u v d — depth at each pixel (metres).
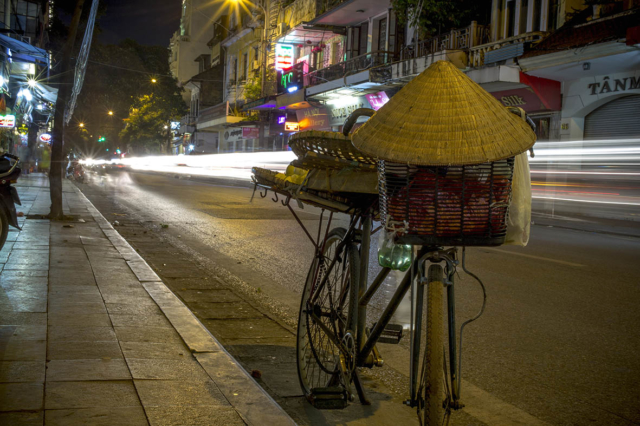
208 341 4.04
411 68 21.78
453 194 2.27
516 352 4.51
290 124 35.69
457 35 21.38
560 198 18.86
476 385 3.86
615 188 16.97
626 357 4.43
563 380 3.96
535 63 17.45
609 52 15.34
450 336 2.52
